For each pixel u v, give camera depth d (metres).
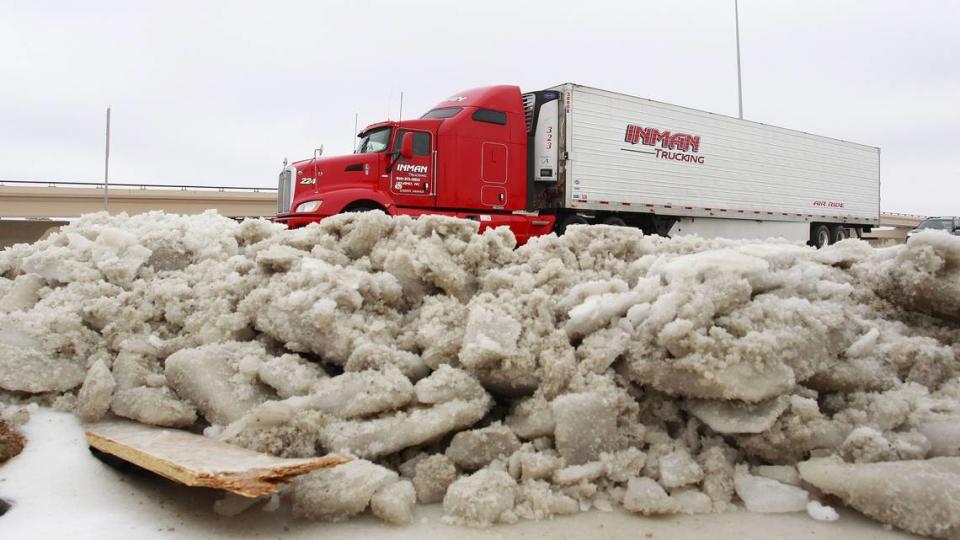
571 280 4.02
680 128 15.37
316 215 10.45
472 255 4.13
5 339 3.77
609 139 13.84
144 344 3.84
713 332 3.14
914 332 3.79
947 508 2.55
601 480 3.02
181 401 3.45
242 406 3.31
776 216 18.02
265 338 3.82
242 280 4.18
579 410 3.09
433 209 11.66
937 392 3.34
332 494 2.73
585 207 13.45
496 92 12.37
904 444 2.92
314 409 3.19
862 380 3.33
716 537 2.61
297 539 2.59
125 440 3.04
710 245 5.08
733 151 16.73
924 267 3.68
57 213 38.16
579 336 3.55
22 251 5.09
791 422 3.09
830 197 19.94
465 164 11.88
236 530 2.65
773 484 2.94
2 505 2.71
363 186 11.00
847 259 4.18
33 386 3.64
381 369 3.35
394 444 3.03
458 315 3.68
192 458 2.68
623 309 3.51
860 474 2.74
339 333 3.52
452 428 3.11
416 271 3.96
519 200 12.65
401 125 11.30
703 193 15.96
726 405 3.17
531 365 3.33
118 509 2.78
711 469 3.02
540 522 2.76
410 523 2.74
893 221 56.00
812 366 3.24
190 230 4.99
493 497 2.75
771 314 3.29
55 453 3.18
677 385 3.20
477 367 3.32
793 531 2.67
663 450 3.15
